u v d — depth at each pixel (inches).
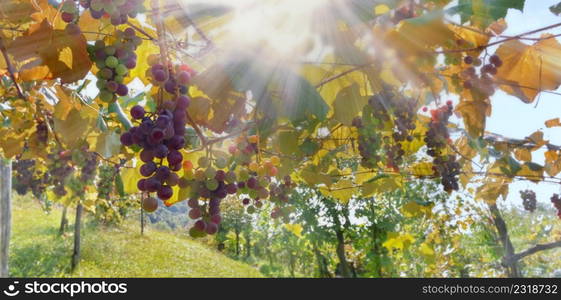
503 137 110.3
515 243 375.9
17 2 53.3
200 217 59.2
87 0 49.7
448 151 109.0
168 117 50.2
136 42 54.1
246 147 73.7
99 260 432.1
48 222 531.5
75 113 73.9
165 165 54.4
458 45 69.1
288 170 88.5
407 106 83.7
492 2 57.6
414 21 56.6
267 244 538.3
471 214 327.6
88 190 139.9
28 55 51.0
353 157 114.3
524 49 71.4
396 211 382.0
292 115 54.3
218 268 498.3
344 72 63.1
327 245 445.4
